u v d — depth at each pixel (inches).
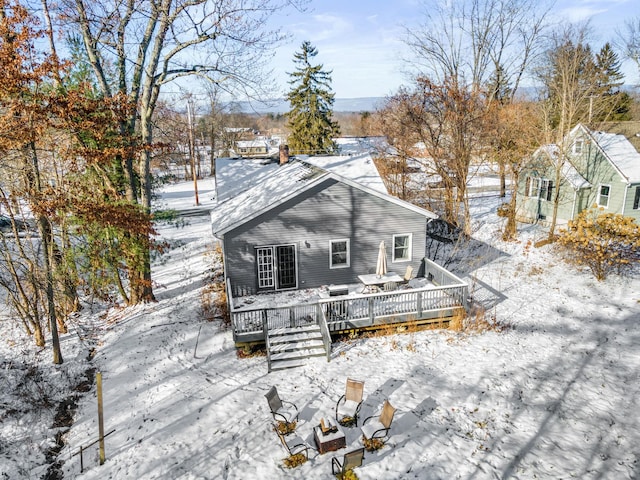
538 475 378.3
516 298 745.0
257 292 724.0
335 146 2105.1
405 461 396.2
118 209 615.8
